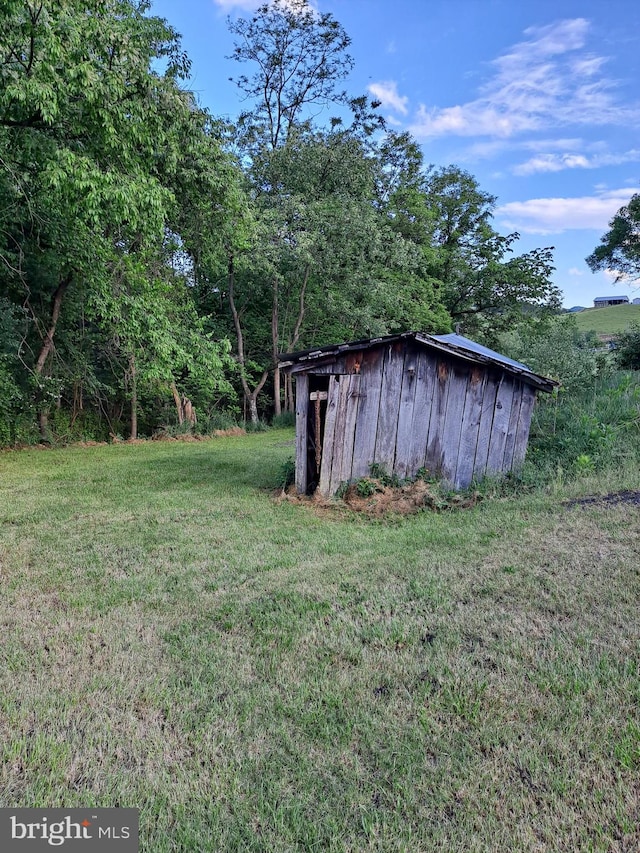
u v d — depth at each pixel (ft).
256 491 22.40
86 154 26.20
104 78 23.58
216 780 5.89
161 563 13.20
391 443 21.30
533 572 11.27
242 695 7.46
